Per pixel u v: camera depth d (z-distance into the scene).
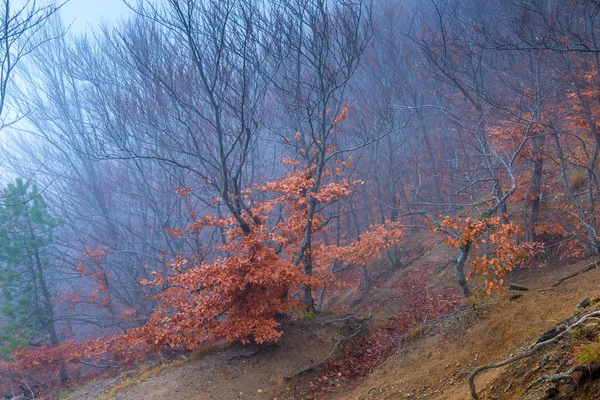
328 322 10.47
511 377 4.87
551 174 13.52
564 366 4.25
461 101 16.81
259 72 10.84
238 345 9.86
